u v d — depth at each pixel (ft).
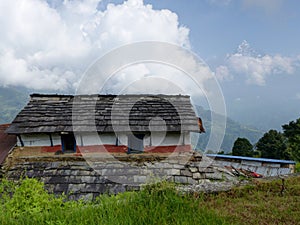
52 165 15.93
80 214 9.14
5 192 11.67
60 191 13.83
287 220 8.78
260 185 12.31
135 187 13.88
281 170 24.35
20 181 13.39
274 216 9.08
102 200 10.59
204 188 11.91
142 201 10.07
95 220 8.73
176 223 8.47
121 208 9.50
